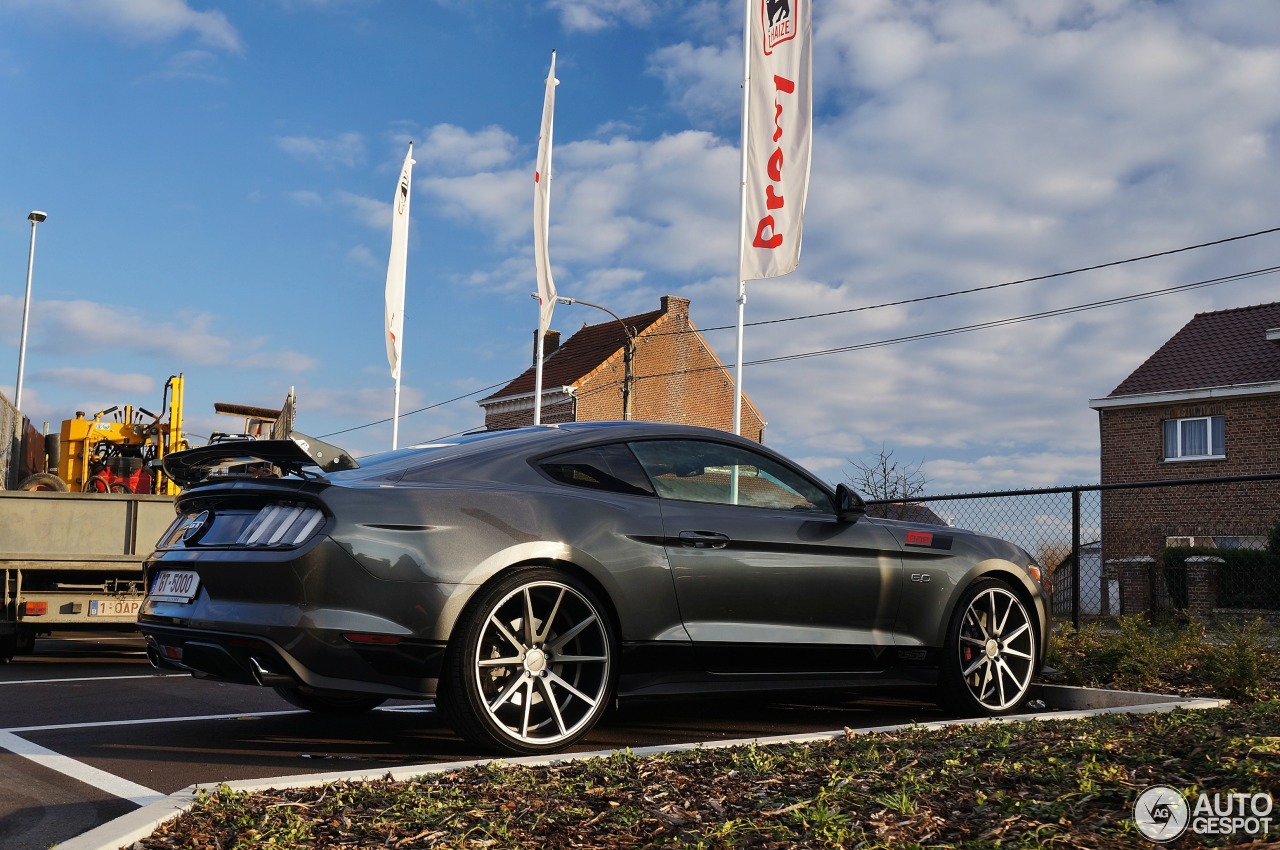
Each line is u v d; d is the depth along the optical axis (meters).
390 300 19.67
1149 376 25.05
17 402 29.28
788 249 13.05
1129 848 2.55
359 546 4.18
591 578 4.63
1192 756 3.42
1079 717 4.78
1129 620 7.01
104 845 2.79
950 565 5.71
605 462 4.96
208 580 4.44
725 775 3.51
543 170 19.30
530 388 41.75
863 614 5.37
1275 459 22.28
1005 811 2.91
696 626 4.87
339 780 3.53
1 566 8.55
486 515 4.45
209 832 2.93
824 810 2.88
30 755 4.42
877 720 5.71
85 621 8.80
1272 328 23.36
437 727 5.25
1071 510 8.74
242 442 4.46
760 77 13.38
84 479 12.87
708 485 5.20
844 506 5.40
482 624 4.31
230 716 5.59
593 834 2.89
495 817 3.04
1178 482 8.13
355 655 4.16
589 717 4.54
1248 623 6.69
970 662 5.78
